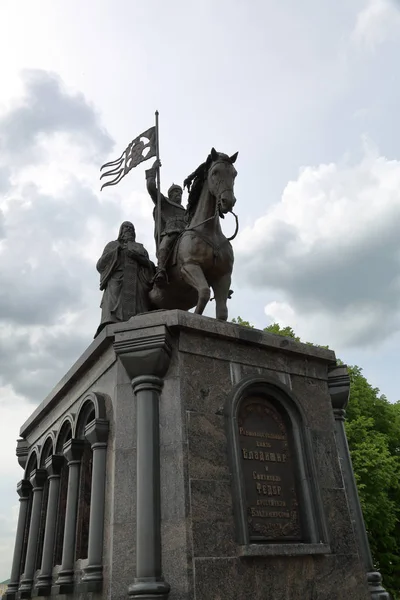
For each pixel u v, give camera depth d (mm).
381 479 18672
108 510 5211
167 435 5238
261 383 6000
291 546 5184
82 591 4996
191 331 5750
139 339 5516
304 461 5855
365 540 6145
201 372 5664
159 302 7883
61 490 7086
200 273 6766
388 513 18750
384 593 5863
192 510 4883
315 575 5332
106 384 6039
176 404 5348
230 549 4906
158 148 8328
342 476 6258
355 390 22438
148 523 4762
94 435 5590
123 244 8281
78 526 5996
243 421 5758
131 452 5262
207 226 6992
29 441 9680
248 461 5555
